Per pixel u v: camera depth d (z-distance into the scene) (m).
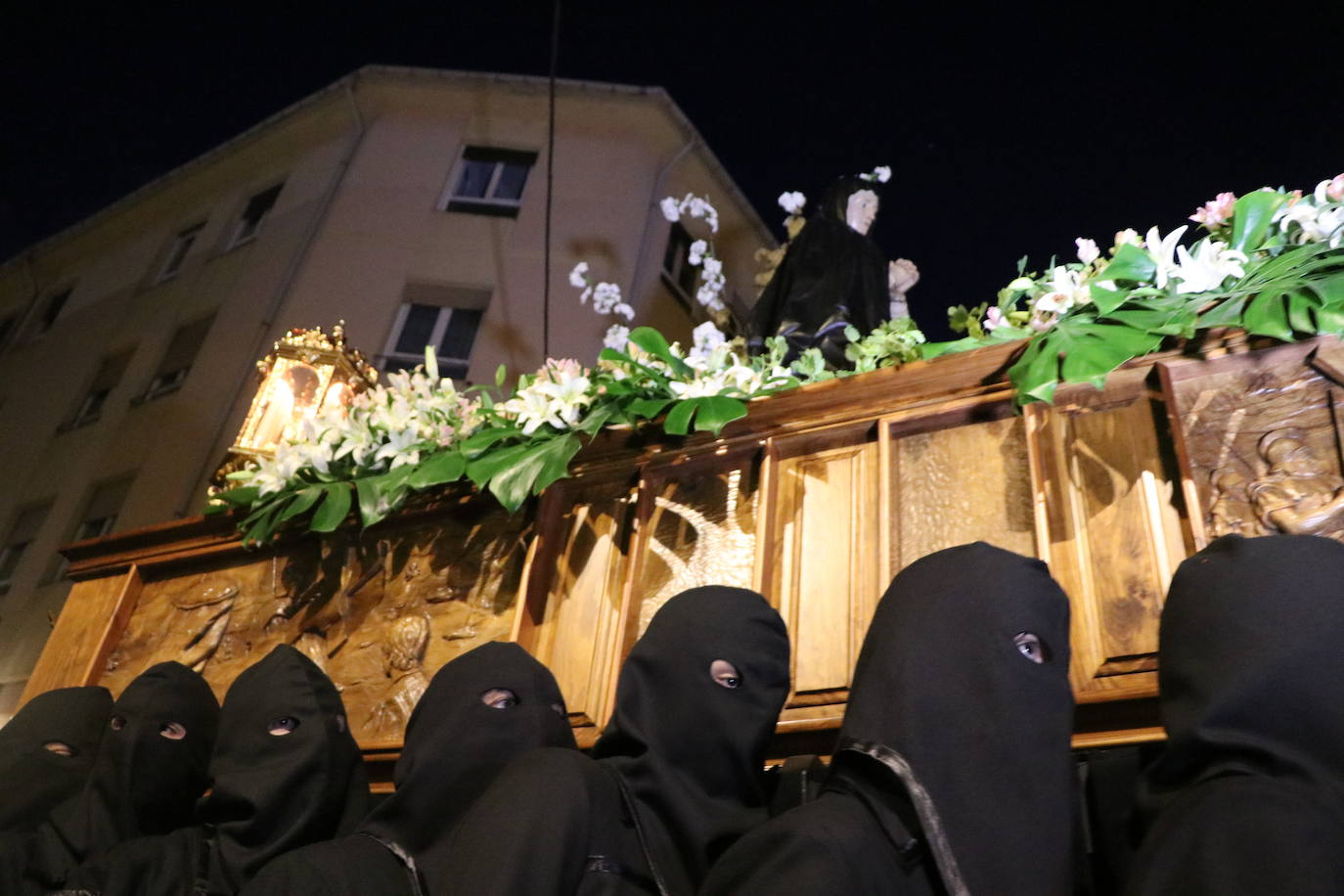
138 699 3.46
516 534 3.90
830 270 5.59
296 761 3.04
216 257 16.92
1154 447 3.00
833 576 3.27
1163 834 1.84
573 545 3.75
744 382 3.78
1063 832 2.06
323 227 15.82
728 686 2.61
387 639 3.92
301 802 3.02
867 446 3.46
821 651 3.15
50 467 16.42
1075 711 2.73
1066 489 3.06
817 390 3.54
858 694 2.23
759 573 3.34
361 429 4.32
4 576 16.05
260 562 4.40
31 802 3.56
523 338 14.55
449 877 2.29
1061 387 3.20
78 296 18.61
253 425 5.06
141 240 18.55
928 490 3.28
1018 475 3.18
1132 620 2.79
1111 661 2.77
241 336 15.34
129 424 15.88
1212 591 2.10
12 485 16.61
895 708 2.14
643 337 3.90
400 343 14.81
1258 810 1.75
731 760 2.54
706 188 15.91
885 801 2.13
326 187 16.17
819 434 3.53
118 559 4.69
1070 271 3.49
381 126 16.53
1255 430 2.92
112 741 3.41
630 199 15.39
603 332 14.52
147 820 3.37
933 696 2.14
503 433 3.97
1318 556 2.09
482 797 2.46
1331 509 2.73
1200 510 2.87
